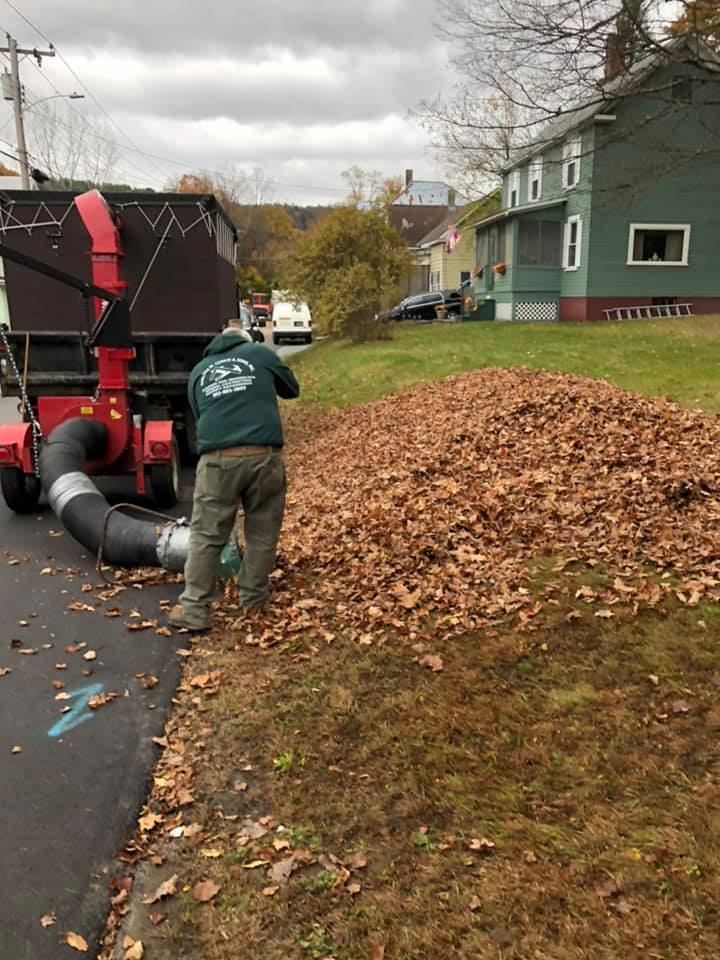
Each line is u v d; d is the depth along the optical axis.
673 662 4.29
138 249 10.26
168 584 6.26
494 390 10.80
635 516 6.38
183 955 2.71
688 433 8.33
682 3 8.55
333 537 6.72
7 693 4.56
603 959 2.51
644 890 2.77
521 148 9.48
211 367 5.28
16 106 29.70
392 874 2.98
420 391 12.80
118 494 9.52
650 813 3.15
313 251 24.69
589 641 4.61
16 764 3.85
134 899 2.97
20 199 9.94
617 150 22.48
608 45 8.56
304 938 2.73
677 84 9.84
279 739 3.92
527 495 7.02
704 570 5.39
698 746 3.55
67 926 2.85
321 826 3.28
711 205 27.59
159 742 4.02
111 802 3.55
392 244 25.08
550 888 2.82
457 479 7.66
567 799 3.29
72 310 10.18
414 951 2.63
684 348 17.16
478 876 2.92
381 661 4.64
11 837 3.31
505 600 5.23
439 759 3.64
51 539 7.54
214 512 5.21
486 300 32.44
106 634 5.34
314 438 12.36
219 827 3.34
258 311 54.78
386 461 8.88
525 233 29.92
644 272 28.02
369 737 3.88
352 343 23.09
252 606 5.47
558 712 3.93
